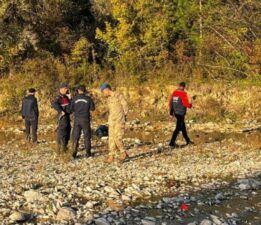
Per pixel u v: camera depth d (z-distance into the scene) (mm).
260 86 25703
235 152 15344
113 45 28094
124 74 27969
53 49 29750
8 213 8469
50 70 28297
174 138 16516
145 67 28031
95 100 27047
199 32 28672
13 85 27266
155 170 12359
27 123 18266
